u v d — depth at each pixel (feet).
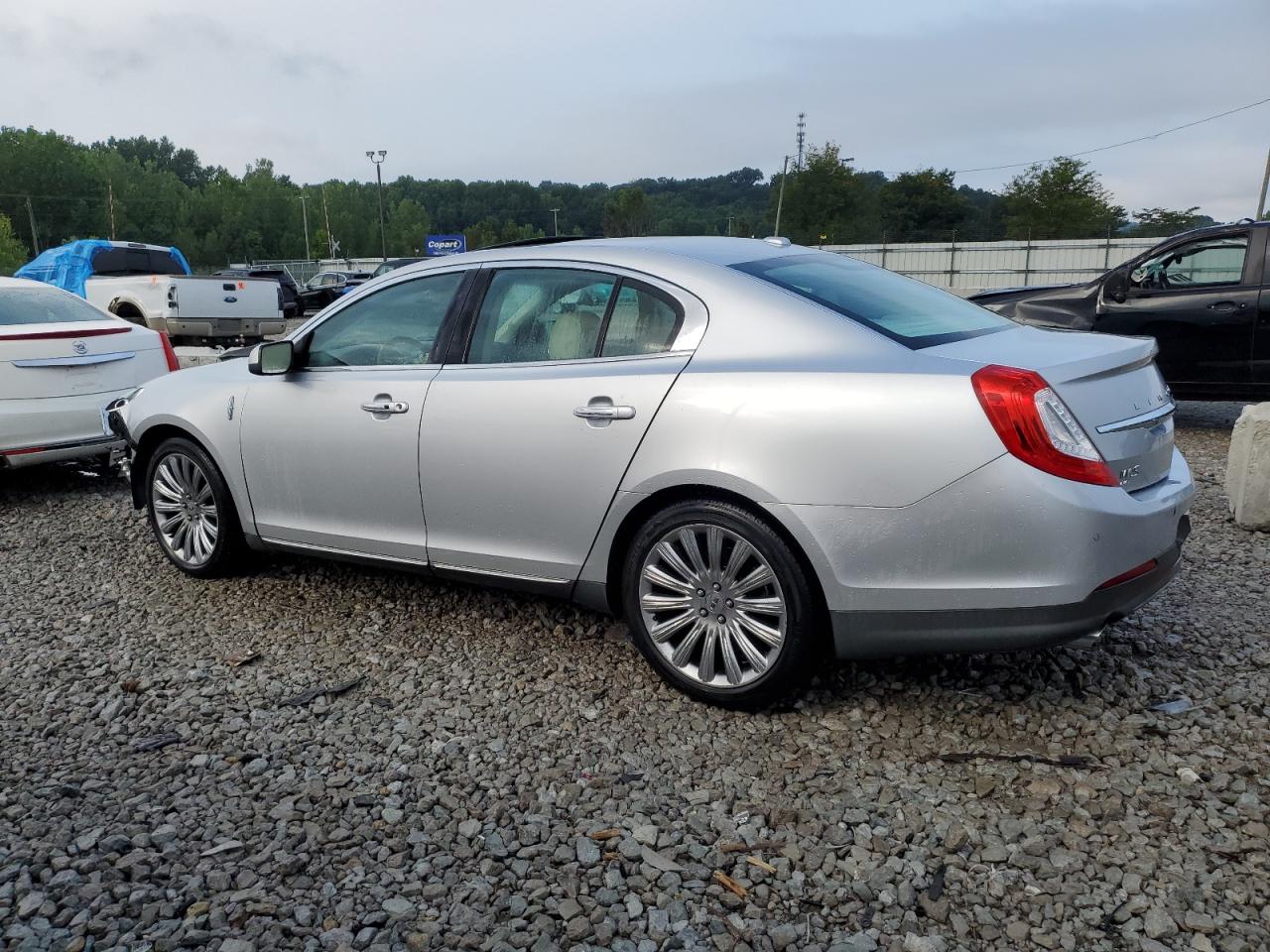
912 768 10.28
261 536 15.55
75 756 10.87
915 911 8.17
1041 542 9.73
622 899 8.35
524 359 12.77
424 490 13.37
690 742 10.94
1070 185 215.92
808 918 8.09
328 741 11.12
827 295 11.64
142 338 24.47
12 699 12.32
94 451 23.30
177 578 16.89
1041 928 7.91
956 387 9.94
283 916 8.15
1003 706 11.46
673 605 11.67
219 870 8.75
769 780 10.12
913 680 12.16
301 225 440.04
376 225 480.64
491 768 10.48
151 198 411.95
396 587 16.07
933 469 9.95
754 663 11.18
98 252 62.44
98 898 8.36
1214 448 27.50
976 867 8.68
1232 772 9.98
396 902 8.28
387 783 10.18
